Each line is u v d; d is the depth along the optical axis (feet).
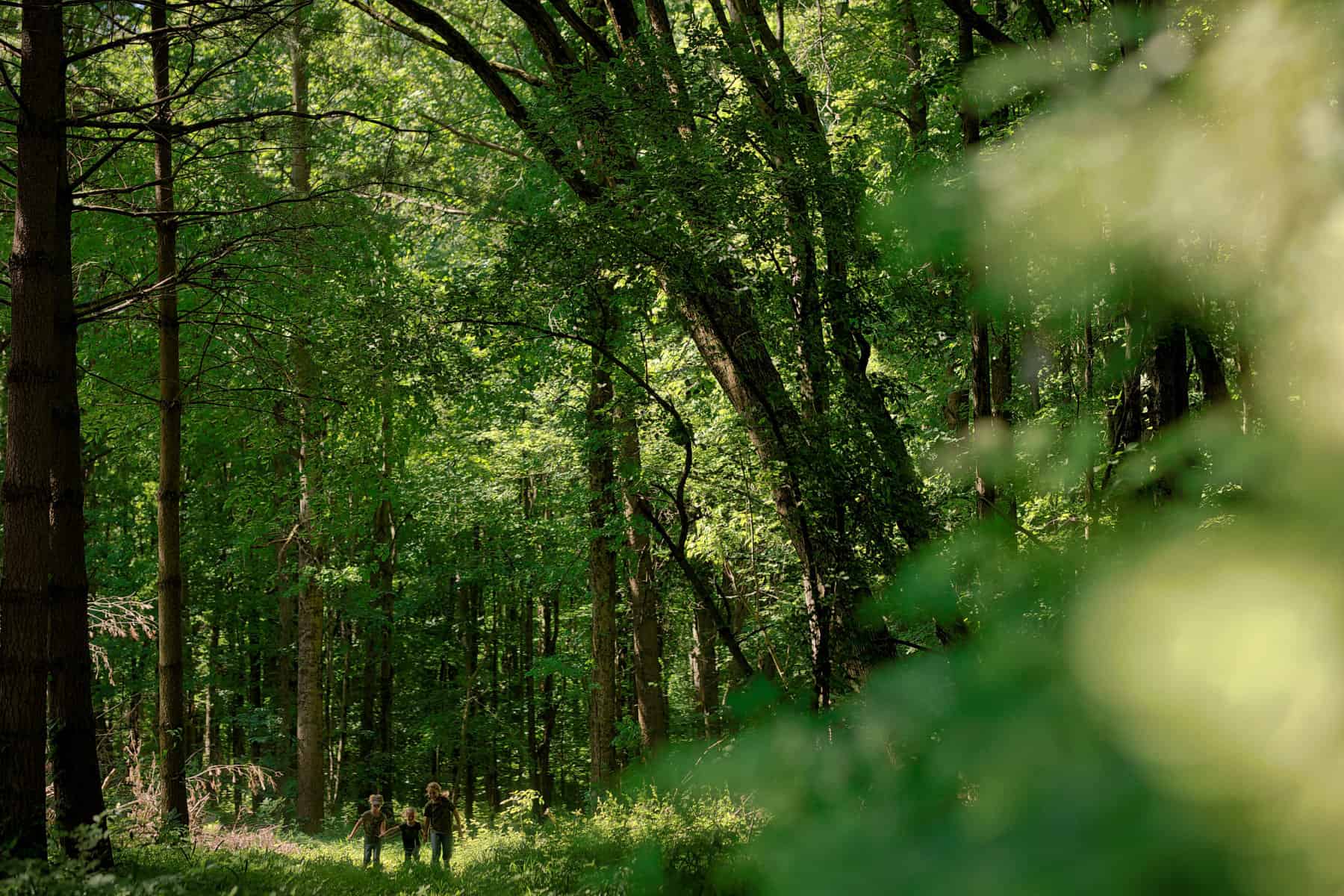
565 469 71.15
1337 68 2.04
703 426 51.98
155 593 84.17
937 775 1.69
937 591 2.63
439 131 62.28
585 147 34.24
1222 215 2.12
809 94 34.76
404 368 37.55
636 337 49.98
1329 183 1.95
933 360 32.35
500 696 113.60
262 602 99.71
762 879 1.82
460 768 106.52
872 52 41.98
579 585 79.05
